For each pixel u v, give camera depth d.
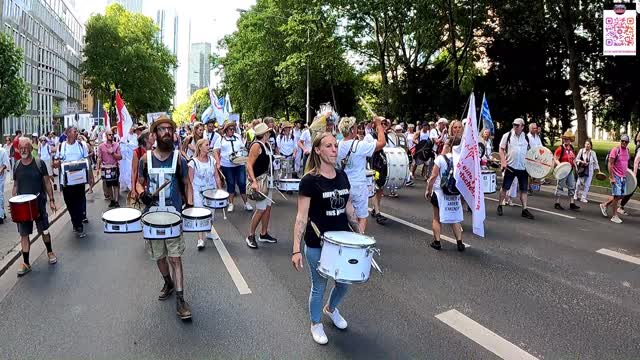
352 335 4.76
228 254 7.56
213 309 5.41
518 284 6.15
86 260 7.38
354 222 4.62
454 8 28.38
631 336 4.74
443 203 7.54
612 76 23.83
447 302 5.57
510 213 10.80
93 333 4.86
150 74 69.94
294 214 10.77
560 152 12.44
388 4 27.03
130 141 14.38
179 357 4.37
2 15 49.84
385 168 9.34
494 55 28.31
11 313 5.38
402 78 30.81
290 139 16.52
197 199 8.38
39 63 65.00
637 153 10.54
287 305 5.51
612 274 6.55
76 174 8.77
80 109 97.75
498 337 4.71
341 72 38.56
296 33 32.59
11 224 9.85
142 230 5.17
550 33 26.36
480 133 12.84
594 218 10.34
